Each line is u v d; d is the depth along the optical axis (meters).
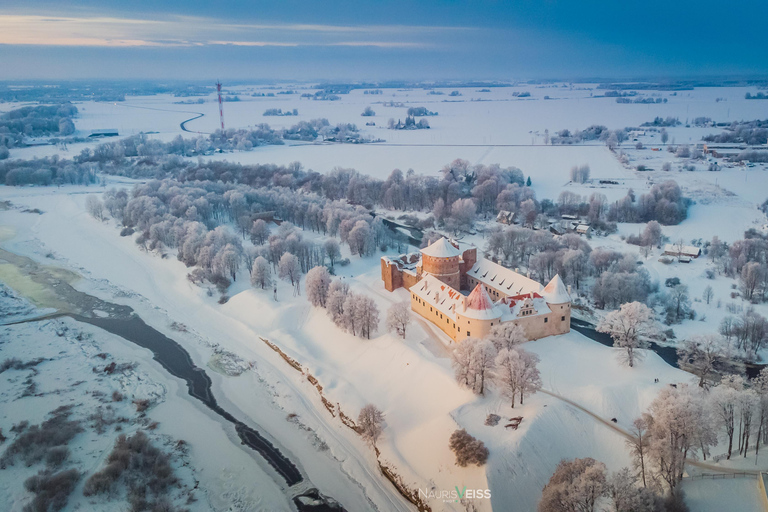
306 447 141.88
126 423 149.12
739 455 116.12
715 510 101.31
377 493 126.06
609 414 137.25
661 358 165.38
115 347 191.50
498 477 116.06
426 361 161.62
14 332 199.75
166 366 180.00
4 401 157.00
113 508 119.31
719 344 154.12
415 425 141.25
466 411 136.25
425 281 197.50
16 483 125.62
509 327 155.88
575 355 165.88
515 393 142.62
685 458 112.31
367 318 181.25
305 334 197.12
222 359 184.38
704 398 122.25
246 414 155.12
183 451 138.62
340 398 156.12
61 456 132.25
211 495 125.12
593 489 96.56
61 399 158.88
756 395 113.69
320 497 125.44
